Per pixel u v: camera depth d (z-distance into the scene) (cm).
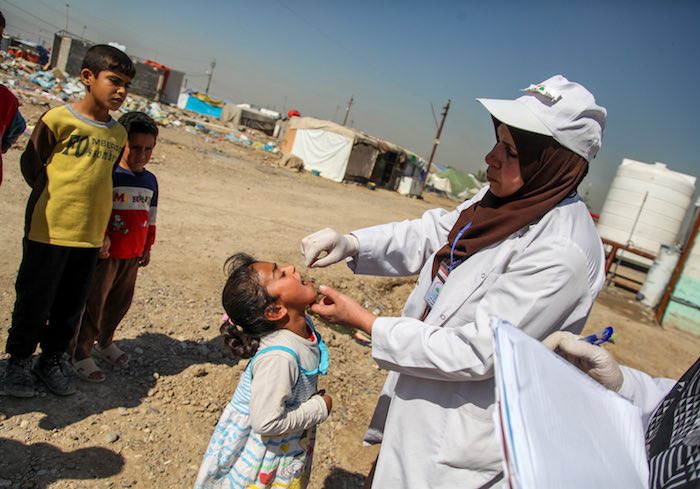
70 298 304
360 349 507
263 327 206
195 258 625
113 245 326
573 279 171
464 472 186
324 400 225
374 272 250
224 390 368
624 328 985
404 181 3034
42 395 314
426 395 195
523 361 103
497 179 192
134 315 439
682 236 1861
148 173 343
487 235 191
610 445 108
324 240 228
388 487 198
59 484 257
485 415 183
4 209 632
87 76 281
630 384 172
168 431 316
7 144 289
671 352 918
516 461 87
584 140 176
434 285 215
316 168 2519
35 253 283
